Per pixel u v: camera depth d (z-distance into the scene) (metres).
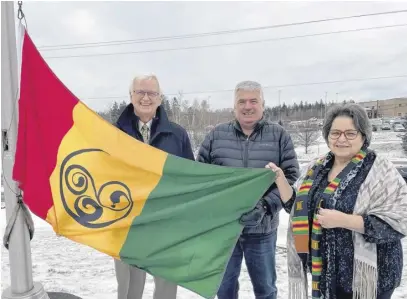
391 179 2.24
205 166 2.85
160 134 3.25
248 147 3.27
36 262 5.13
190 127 33.91
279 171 2.75
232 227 2.83
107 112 30.66
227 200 2.80
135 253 2.85
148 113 3.19
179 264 2.84
